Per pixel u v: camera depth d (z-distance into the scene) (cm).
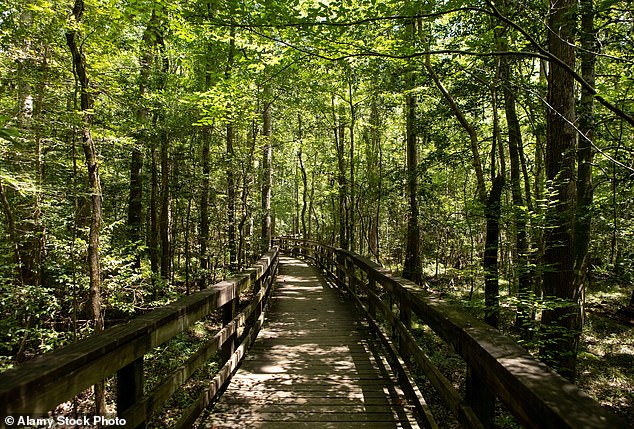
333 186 2092
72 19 509
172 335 231
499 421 494
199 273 1113
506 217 699
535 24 604
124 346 173
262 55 680
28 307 596
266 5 460
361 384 387
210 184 1190
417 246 1255
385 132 2062
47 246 700
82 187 677
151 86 900
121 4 545
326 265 1344
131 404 185
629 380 678
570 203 551
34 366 129
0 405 107
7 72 583
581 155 645
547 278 570
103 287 731
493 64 798
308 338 557
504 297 621
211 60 825
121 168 1189
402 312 375
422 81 954
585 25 499
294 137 2189
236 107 854
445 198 1516
